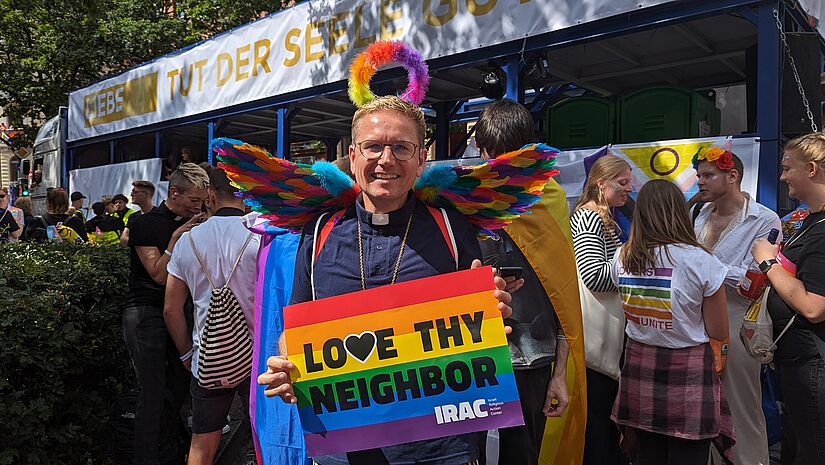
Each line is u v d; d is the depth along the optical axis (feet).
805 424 7.45
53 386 10.18
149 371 10.35
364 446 5.05
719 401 7.64
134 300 10.53
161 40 50.39
